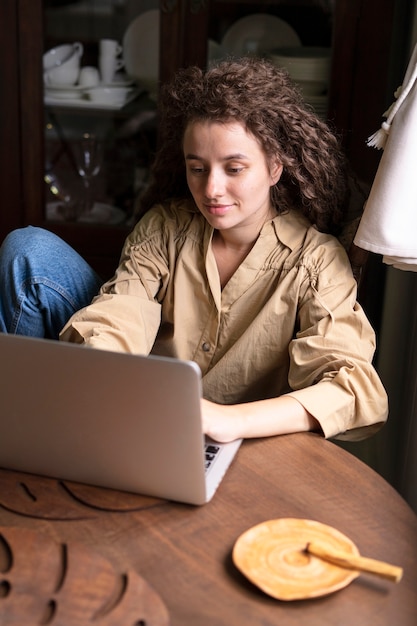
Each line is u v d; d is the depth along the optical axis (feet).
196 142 4.50
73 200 7.93
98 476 3.54
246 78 4.62
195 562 3.12
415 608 2.92
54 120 7.72
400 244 4.59
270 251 4.86
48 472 3.65
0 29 7.39
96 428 3.38
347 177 5.21
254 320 4.82
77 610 2.84
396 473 6.49
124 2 7.32
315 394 4.12
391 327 6.98
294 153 4.85
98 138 7.75
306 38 7.08
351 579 2.99
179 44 7.29
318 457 3.82
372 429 4.42
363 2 6.82
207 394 5.04
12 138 7.70
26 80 7.53
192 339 5.10
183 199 5.21
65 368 3.27
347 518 3.39
